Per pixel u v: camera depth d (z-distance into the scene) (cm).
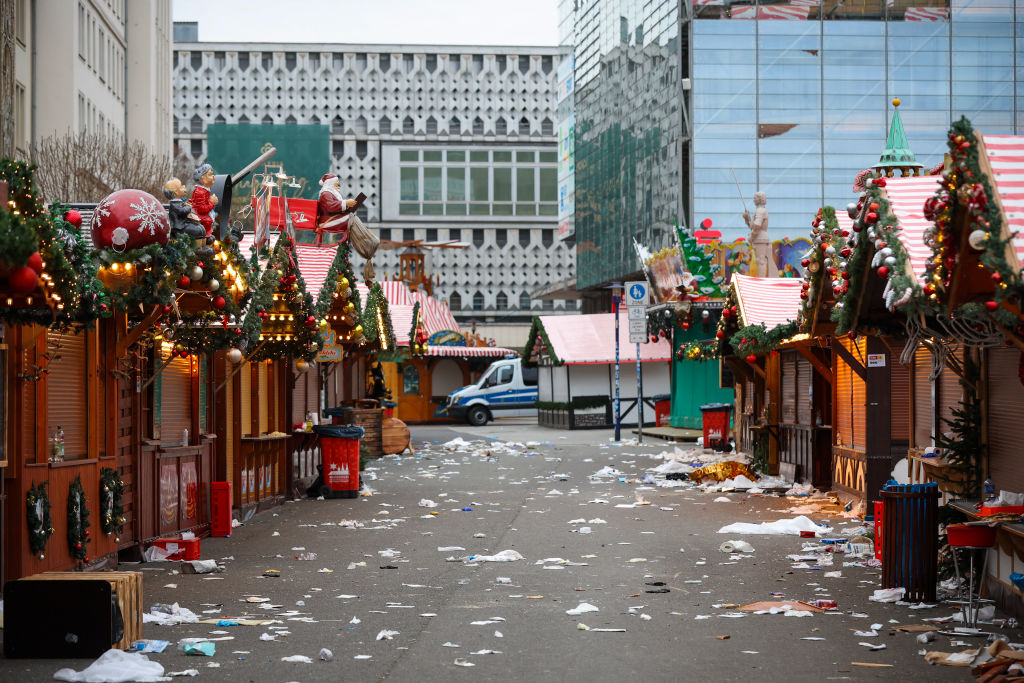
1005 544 993
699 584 1220
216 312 1438
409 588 1204
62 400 1210
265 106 11388
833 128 7212
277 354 1972
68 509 1195
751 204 7169
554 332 5172
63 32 4519
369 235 2227
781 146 7200
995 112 7262
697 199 7162
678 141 7169
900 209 1163
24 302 975
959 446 1220
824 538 1574
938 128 7294
